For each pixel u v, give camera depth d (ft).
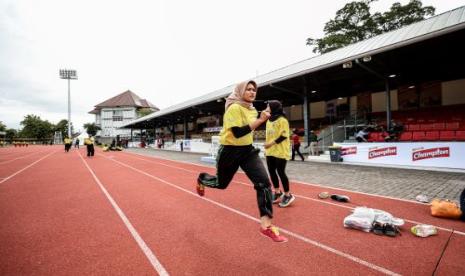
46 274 8.36
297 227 11.91
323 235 10.94
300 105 87.71
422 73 51.70
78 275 8.25
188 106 76.69
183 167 39.19
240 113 8.69
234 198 17.83
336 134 55.11
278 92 64.75
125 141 143.02
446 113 54.70
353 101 73.15
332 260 8.80
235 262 8.82
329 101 78.74
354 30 103.24
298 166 35.86
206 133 111.04
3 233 12.06
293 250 9.62
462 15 28.35
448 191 18.44
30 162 51.24
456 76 54.29
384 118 64.28
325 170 31.35
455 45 34.35
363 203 15.89
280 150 15.14
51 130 286.66
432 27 29.71
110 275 8.20
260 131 73.97
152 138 156.04
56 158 61.87
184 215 14.23
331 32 108.37
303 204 15.90
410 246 9.71
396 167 32.68
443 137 36.35
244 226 12.31
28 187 23.93
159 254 9.57
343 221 12.65
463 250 9.29
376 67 40.83
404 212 13.88
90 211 15.52
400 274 7.87
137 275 8.16
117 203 17.30
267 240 10.59
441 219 12.69
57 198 19.15
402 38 31.65
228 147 9.05
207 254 9.47
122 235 11.53
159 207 16.05
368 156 35.88
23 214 15.11
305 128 52.19
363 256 9.03
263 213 8.56
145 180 26.84
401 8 93.76
